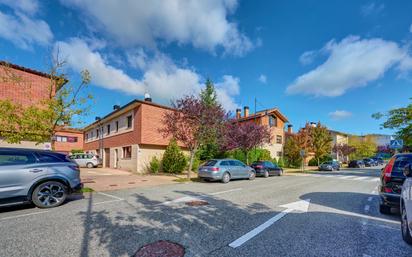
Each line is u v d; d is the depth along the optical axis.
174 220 5.80
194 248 4.13
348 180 17.08
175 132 15.77
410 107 16.06
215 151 26.12
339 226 5.45
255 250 4.07
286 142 35.69
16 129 9.71
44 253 3.89
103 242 4.36
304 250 4.08
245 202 8.09
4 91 13.33
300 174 23.47
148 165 20.77
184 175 18.97
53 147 10.30
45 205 7.05
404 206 4.69
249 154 27.81
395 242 4.51
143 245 4.24
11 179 6.54
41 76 14.61
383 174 6.64
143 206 7.37
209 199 8.59
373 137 69.06
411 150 19.03
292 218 6.09
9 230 5.01
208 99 27.62
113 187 11.80
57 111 9.90
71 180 7.62
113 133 25.62
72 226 5.29
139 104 20.39
